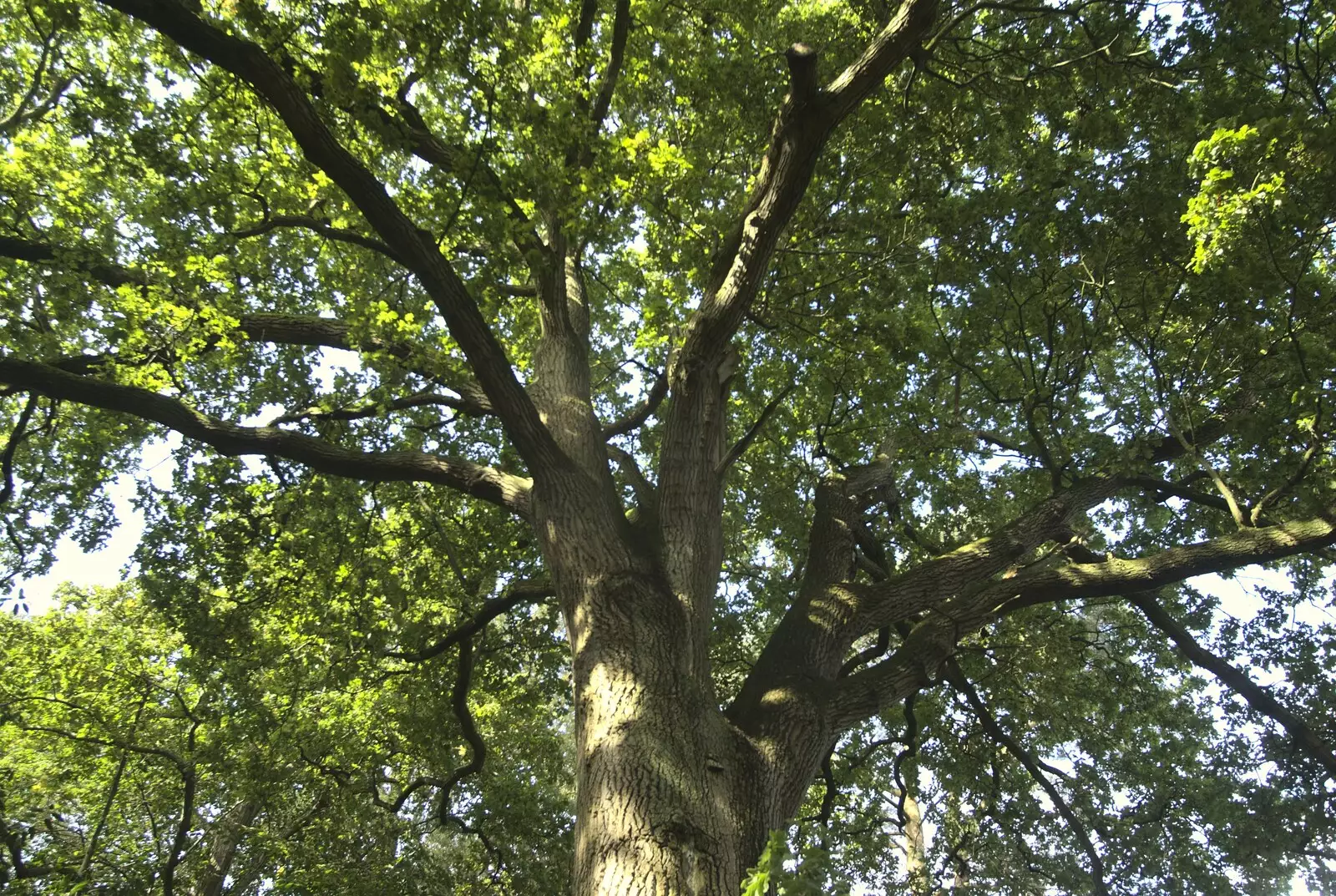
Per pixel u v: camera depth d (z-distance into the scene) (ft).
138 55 32.37
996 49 29.99
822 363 33.19
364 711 44.57
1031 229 29.71
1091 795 38.99
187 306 30.40
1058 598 26.05
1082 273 30.19
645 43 30.42
